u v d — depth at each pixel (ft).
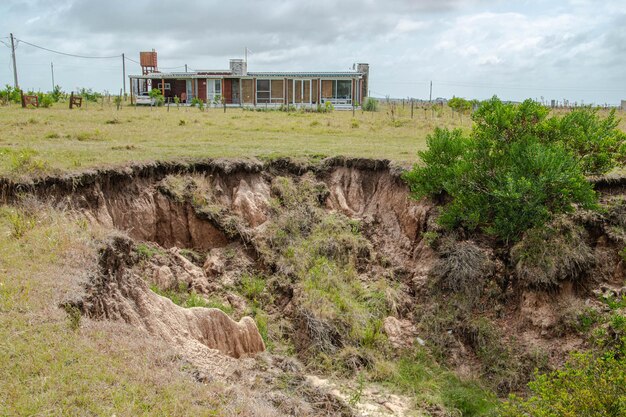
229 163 51.19
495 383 36.47
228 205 49.37
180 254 44.50
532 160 40.68
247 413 21.40
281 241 47.24
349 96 146.82
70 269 27.78
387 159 54.95
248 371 29.55
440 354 39.29
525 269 41.11
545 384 25.77
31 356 21.20
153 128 75.92
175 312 31.53
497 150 44.73
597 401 23.25
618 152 43.14
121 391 20.51
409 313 43.45
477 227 46.01
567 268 40.52
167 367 23.44
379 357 38.27
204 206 47.16
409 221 49.57
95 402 19.66
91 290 26.81
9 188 37.93
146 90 152.87
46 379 20.22
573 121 43.98
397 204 52.01
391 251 49.26
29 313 23.76
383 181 54.24
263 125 85.15
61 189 40.32
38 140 58.95
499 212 43.14
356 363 37.11
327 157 56.70
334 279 44.29
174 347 27.27
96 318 26.02
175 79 150.51
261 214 49.42
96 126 75.36
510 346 38.83
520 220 42.04
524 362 37.45
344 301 42.09
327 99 146.72
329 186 54.75
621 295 38.93
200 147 58.23
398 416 31.65
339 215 51.78
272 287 43.65
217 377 25.07
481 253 44.01
